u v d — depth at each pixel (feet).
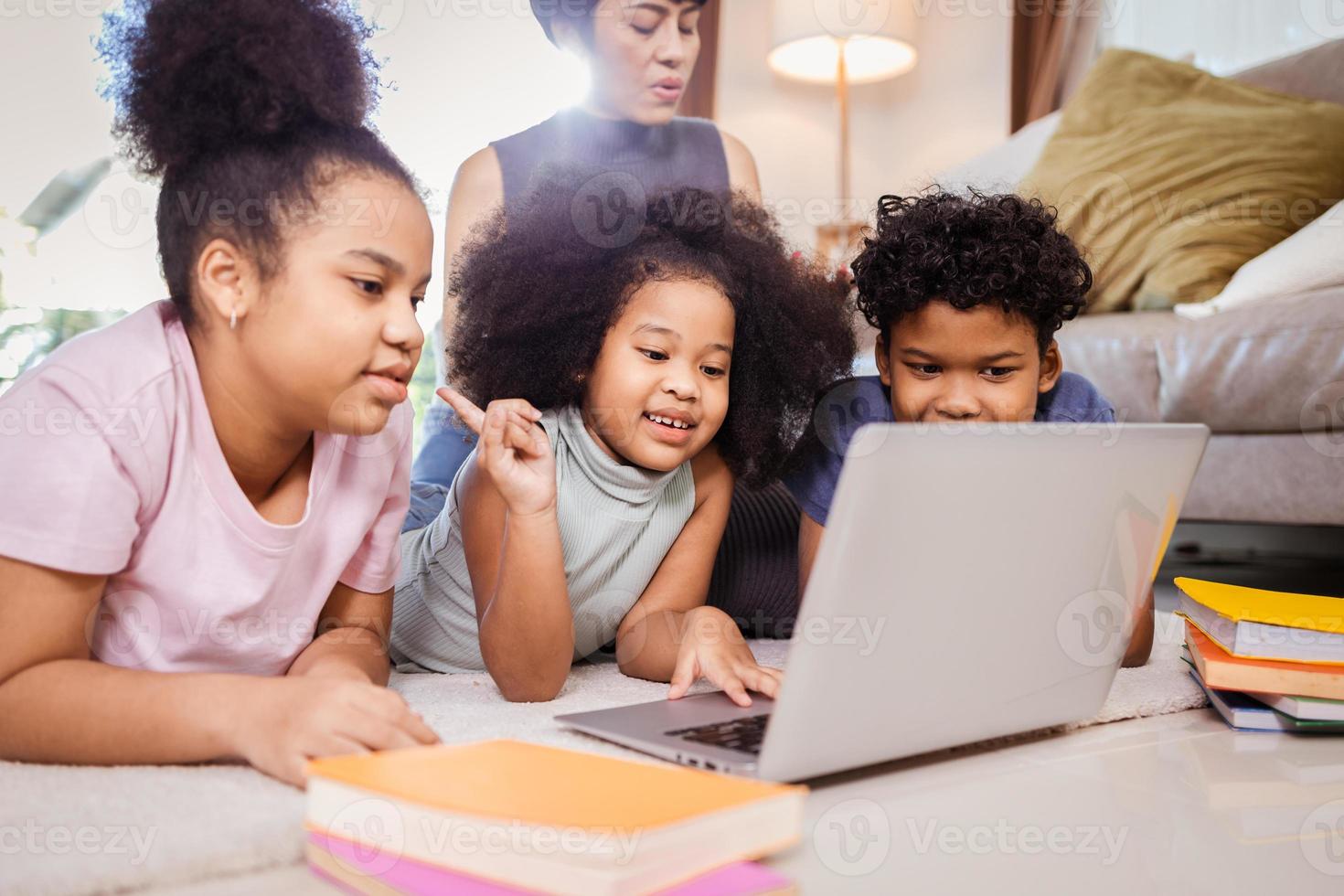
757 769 2.03
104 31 2.65
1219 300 5.67
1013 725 2.48
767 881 1.53
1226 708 2.86
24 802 1.96
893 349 3.84
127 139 2.63
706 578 3.78
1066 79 11.01
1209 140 6.63
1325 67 7.24
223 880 1.74
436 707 3.03
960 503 1.99
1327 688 2.71
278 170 2.43
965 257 3.60
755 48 12.71
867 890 1.66
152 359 2.47
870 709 2.09
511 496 2.94
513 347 3.59
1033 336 3.75
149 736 2.18
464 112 9.21
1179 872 1.75
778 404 3.89
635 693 3.27
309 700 2.07
